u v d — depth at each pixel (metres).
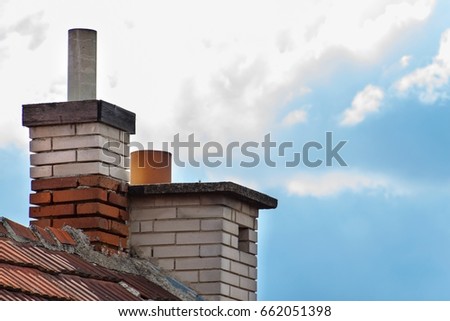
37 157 19.09
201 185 19.03
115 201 18.97
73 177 18.83
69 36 19.73
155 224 19.19
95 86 19.62
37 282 15.62
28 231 17.12
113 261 18.45
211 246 18.97
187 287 18.89
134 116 19.61
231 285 19.16
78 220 18.67
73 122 18.94
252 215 20.02
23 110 19.19
